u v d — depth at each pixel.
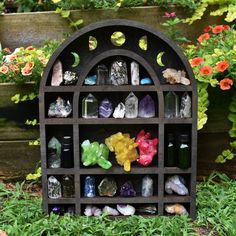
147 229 0.86
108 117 0.89
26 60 1.05
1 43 1.29
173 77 0.87
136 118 0.89
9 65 1.06
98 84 0.88
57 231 0.87
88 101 0.89
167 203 0.92
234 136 1.04
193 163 0.90
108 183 0.92
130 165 0.91
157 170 0.90
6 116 1.05
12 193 1.02
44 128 0.89
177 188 0.92
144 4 1.28
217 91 1.03
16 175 1.08
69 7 1.28
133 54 0.86
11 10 1.42
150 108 0.89
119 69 0.87
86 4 1.26
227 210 0.93
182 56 0.86
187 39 1.27
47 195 0.91
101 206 0.93
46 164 0.90
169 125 0.92
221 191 1.00
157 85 0.87
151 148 0.91
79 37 0.86
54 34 1.29
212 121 1.05
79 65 0.88
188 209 0.93
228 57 1.03
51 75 0.88
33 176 1.05
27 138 1.06
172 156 0.90
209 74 1.00
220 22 1.27
